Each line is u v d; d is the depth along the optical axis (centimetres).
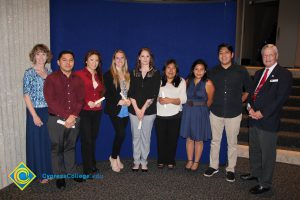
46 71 295
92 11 353
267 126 278
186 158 398
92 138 328
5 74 284
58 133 284
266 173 291
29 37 306
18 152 308
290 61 866
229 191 300
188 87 335
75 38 348
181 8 369
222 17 359
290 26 853
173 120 342
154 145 400
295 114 475
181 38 375
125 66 326
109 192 293
